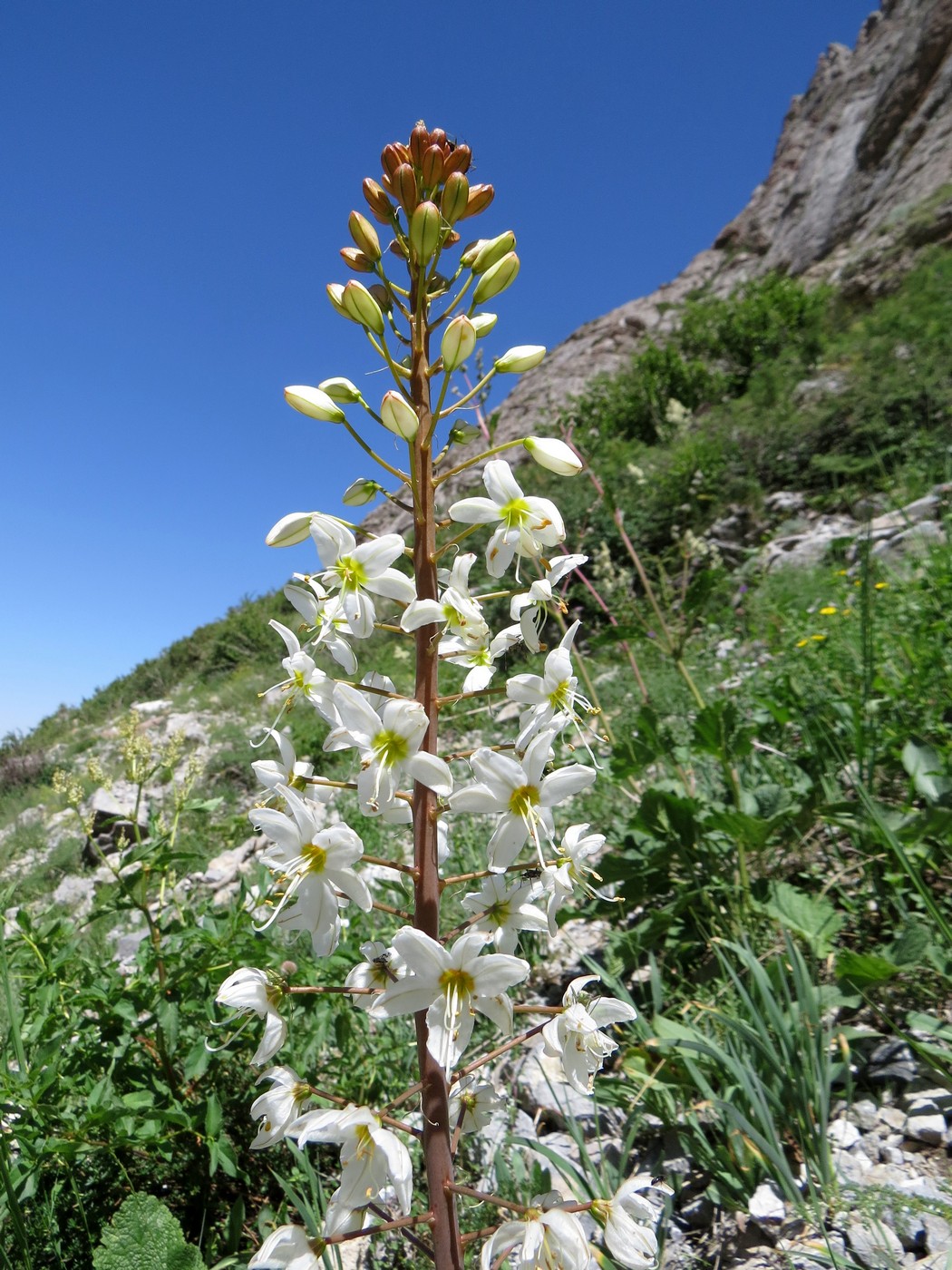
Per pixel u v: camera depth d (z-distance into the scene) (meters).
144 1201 2.02
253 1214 2.73
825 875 3.47
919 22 33.31
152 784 11.19
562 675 1.85
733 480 12.45
